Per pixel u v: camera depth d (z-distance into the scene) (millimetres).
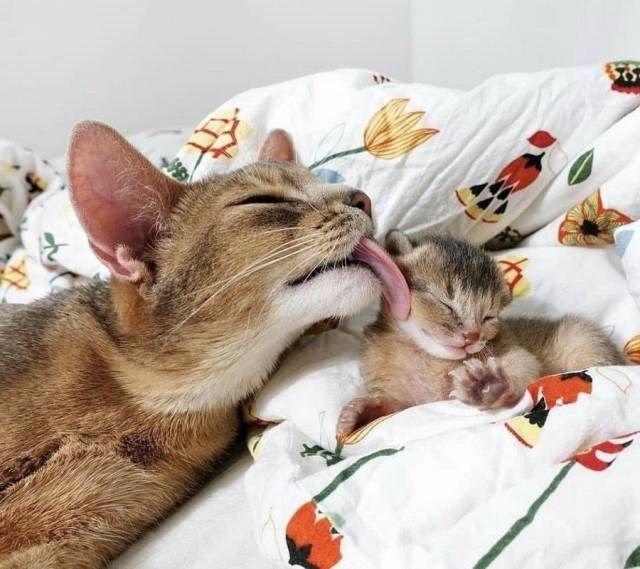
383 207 370
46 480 303
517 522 223
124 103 680
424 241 342
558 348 338
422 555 223
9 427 312
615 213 359
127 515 312
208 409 329
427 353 323
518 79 369
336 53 655
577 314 355
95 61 660
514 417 260
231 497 317
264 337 316
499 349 321
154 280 318
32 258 492
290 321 314
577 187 364
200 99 684
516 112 360
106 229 309
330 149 380
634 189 350
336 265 310
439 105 366
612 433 249
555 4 498
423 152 364
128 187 312
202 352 315
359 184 372
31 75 657
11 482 308
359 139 374
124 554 309
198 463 334
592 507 221
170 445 326
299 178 332
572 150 362
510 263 379
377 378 327
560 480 230
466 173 364
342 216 307
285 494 258
